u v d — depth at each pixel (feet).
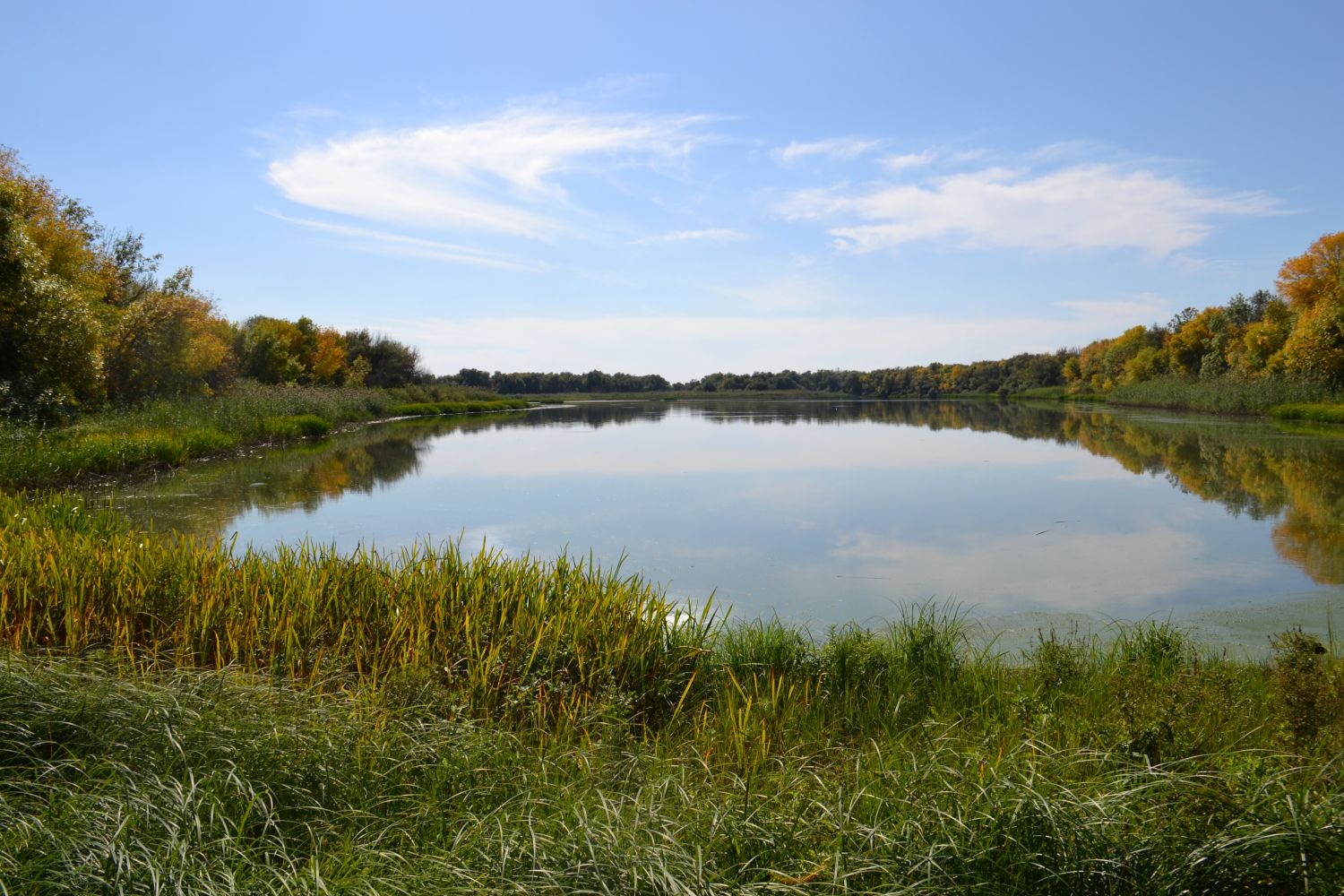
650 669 18.04
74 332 64.85
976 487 57.57
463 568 21.90
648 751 14.84
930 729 15.69
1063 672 18.60
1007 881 9.14
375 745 12.39
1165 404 170.40
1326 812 9.36
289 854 10.07
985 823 9.82
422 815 10.96
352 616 18.99
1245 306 194.49
